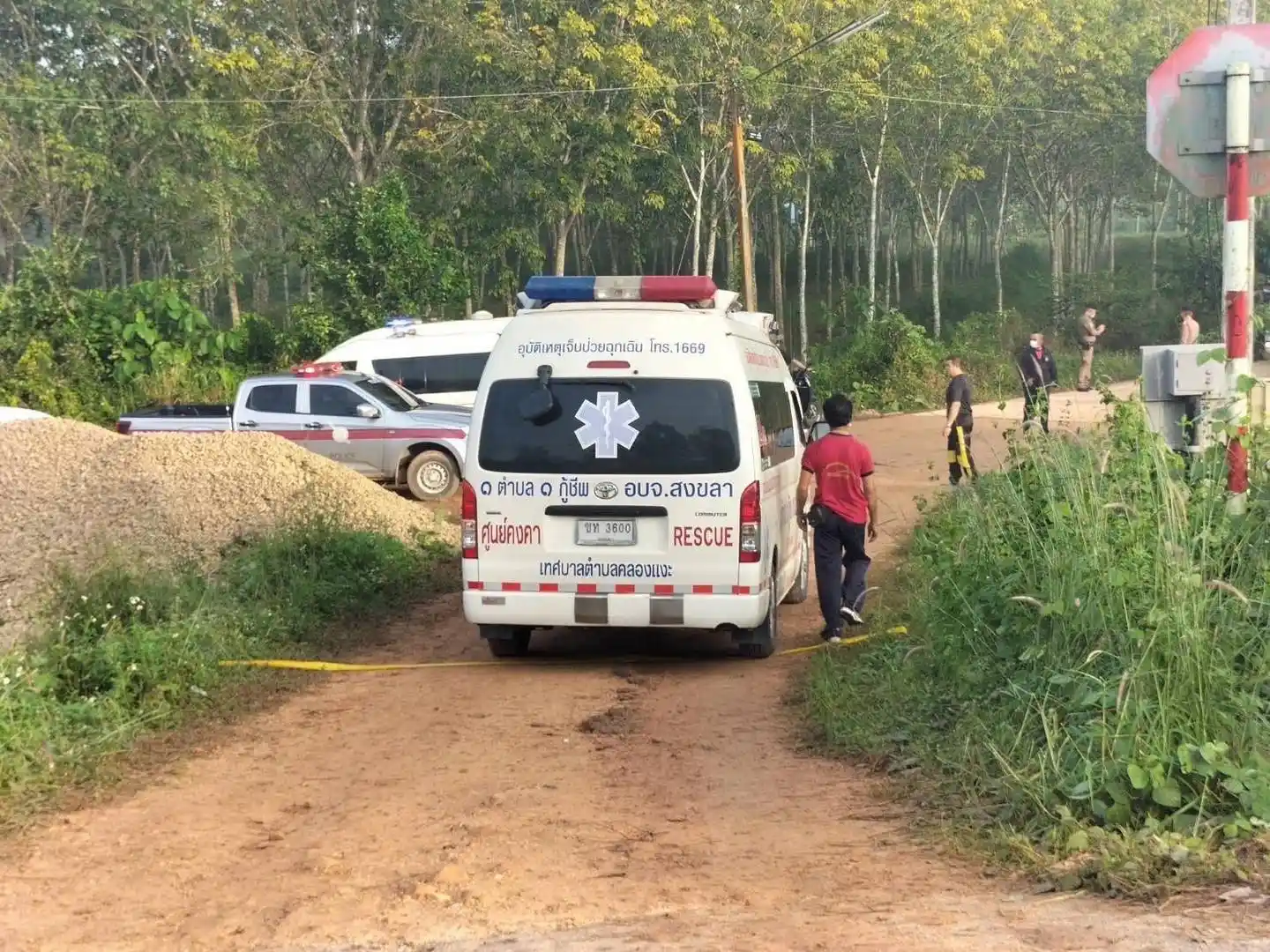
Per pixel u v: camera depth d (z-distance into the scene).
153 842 5.33
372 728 7.21
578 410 8.20
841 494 8.95
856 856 4.83
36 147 33.84
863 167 44.00
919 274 60.25
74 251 27.91
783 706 7.45
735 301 9.12
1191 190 5.77
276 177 39.50
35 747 6.38
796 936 3.96
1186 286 47.75
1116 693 5.11
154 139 35.50
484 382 8.35
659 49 33.53
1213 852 4.34
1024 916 4.04
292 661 8.77
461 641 9.68
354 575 10.91
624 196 38.94
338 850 5.13
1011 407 28.58
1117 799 4.71
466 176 34.69
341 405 17.52
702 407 8.16
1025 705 5.71
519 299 8.79
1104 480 6.38
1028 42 40.31
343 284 31.38
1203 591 5.37
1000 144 43.84
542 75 33.22
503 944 4.05
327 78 35.22
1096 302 47.06
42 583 9.80
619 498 8.12
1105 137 45.41
